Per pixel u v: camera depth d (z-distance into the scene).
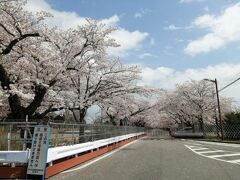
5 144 8.60
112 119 33.94
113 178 7.70
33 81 14.68
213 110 45.72
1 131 8.72
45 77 15.12
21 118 14.36
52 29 16.12
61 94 18.28
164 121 76.38
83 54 17.83
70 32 17.36
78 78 19.53
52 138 8.83
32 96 14.66
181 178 7.62
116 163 11.02
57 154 8.77
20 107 14.47
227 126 34.50
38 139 8.12
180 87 48.12
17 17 14.05
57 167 8.78
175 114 59.19
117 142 21.05
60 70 15.19
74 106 18.78
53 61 15.29
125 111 32.84
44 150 7.90
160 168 9.47
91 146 12.98
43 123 8.77
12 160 7.91
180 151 16.33
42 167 7.67
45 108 19.66
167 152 15.70
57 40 16.14
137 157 13.14
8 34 14.43
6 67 15.23
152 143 26.34
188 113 48.72
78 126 11.80
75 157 10.57
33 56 14.95
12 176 7.86
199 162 11.06
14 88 13.52
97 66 21.05
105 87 21.47
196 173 8.42
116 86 21.81
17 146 8.58
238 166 9.90
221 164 10.45
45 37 14.87
